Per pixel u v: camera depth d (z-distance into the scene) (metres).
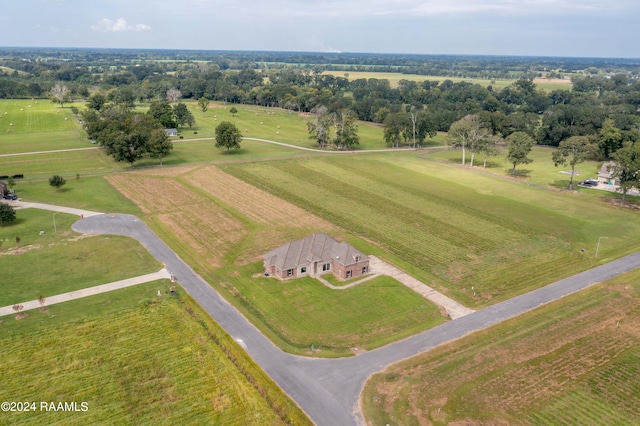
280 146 165.38
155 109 189.75
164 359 49.75
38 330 54.22
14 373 47.19
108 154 127.56
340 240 83.31
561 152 120.56
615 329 57.47
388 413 43.47
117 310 58.81
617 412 43.97
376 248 80.31
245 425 41.62
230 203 101.88
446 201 106.50
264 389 45.84
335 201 105.12
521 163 133.75
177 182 116.31
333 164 139.88
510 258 77.25
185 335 53.97
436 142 183.62
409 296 64.62
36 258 72.50
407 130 169.00
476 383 47.53
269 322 58.19
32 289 63.34
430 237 85.62
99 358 49.62
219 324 57.06
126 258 73.50
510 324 58.22
